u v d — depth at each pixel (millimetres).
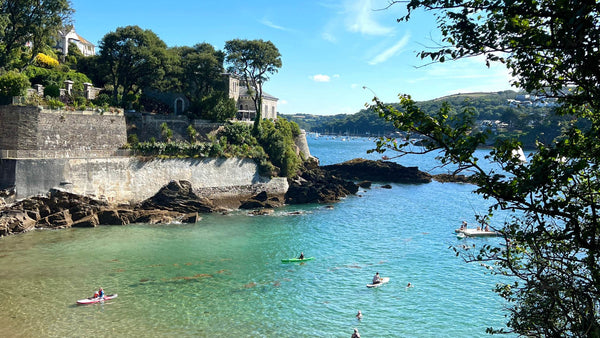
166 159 79500
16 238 57906
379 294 42625
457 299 41438
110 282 44156
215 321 36344
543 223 10930
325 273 48500
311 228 69625
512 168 11172
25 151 64375
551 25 10531
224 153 88250
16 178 62219
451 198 100125
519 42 11141
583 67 10266
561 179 10070
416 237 64375
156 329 34656
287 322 36500
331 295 42375
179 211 77438
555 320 12992
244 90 132125
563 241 12906
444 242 61656
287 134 116188
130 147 80688
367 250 57500
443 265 51281
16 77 68438
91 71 106000
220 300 40688
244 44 104875
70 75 95312
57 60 105688
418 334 34688
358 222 74375
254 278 46594
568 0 9883
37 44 84562
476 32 11297
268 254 55219
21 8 79875
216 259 52688
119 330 34281
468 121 11445
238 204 87875
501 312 38531
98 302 39312
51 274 45594
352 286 44750
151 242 58938
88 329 34281
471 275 47812
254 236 63906
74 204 66438
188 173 82312
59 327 34438
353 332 35000
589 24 9609
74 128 72875
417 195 104312
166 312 37812
